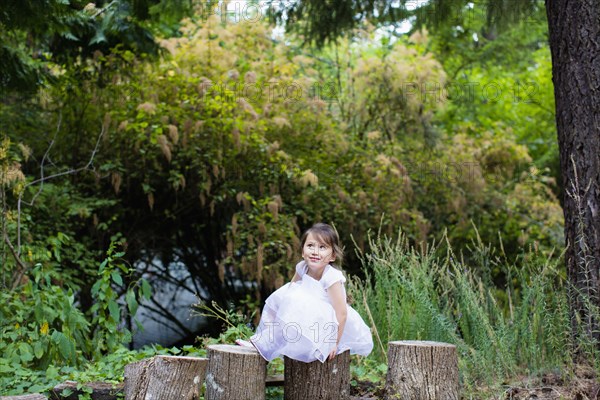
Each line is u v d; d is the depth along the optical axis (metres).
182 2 8.28
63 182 8.68
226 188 8.51
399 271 5.51
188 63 8.98
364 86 10.12
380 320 5.55
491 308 5.54
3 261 6.07
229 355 3.75
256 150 8.48
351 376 4.80
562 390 4.46
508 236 10.39
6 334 4.74
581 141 5.08
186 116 8.40
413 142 10.30
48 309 4.98
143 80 8.68
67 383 4.17
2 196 6.39
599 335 4.87
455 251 10.27
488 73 13.75
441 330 5.15
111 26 8.30
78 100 8.74
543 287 5.17
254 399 3.77
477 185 9.90
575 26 5.14
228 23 9.27
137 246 9.66
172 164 8.69
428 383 3.87
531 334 4.94
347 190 9.12
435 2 8.30
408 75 10.06
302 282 3.95
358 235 9.07
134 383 3.69
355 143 9.87
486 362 4.68
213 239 10.08
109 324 5.08
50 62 8.98
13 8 6.93
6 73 7.86
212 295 10.61
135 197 9.29
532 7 8.36
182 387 3.60
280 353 3.79
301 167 8.89
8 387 4.26
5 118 8.68
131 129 8.47
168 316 11.20
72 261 7.91
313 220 8.95
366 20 8.84
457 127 12.27
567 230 5.20
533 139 13.30
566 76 5.19
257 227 8.24
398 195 9.22
